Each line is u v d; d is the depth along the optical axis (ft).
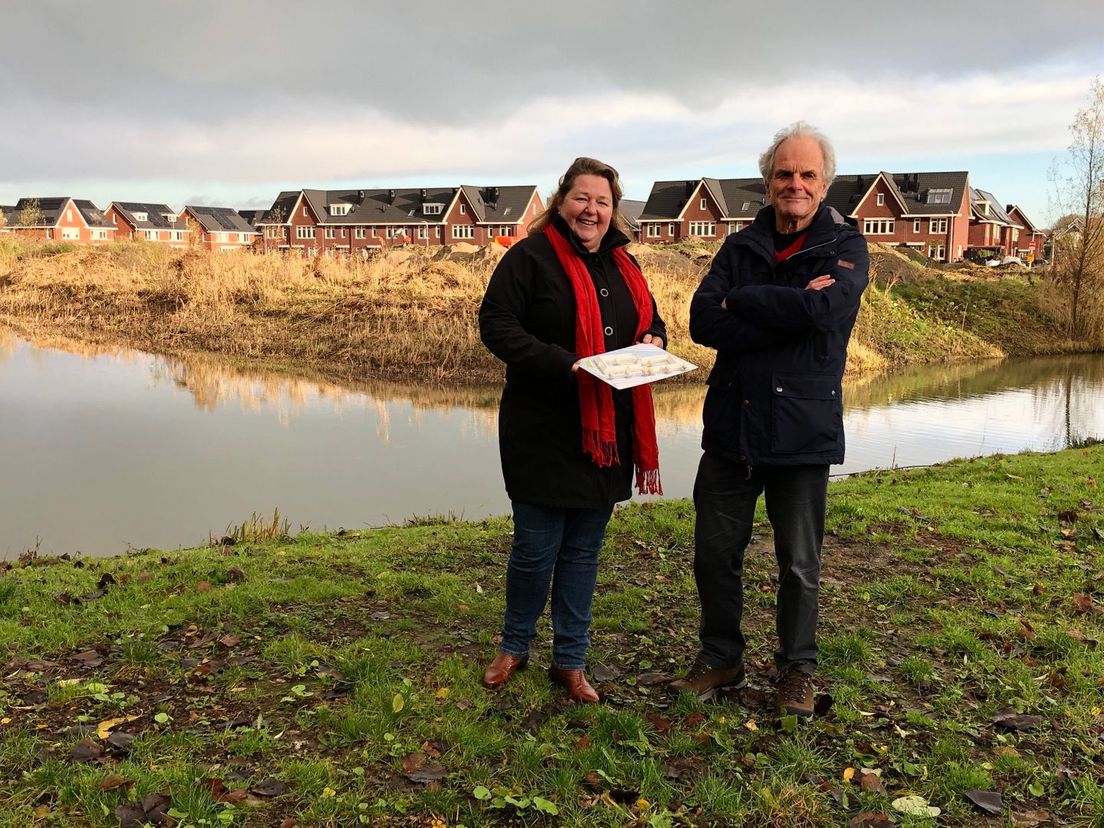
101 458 34.12
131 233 310.24
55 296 90.12
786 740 10.57
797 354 10.64
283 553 19.39
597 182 10.88
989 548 19.03
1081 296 90.53
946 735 10.85
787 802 9.36
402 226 245.45
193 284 83.51
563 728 10.85
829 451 10.78
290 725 10.78
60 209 295.69
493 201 245.04
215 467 32.91
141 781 9.27
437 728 10.71
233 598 15.38
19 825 8.57
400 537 21.35
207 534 24.73
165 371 56.80
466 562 18.58
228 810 8.93
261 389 51.19
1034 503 23.02
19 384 50.88
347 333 66.44
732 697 11.76
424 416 44.06
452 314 67.56
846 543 19.56
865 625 14.56
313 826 8.80
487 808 9.18
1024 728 10.99
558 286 10.93
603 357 10.44
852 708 11.50
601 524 11.64
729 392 11.02
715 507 11.43
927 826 8.97
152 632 13.78
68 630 13.74
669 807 9.33
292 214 254.68
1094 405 53.01
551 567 11.78
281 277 84.28
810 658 11.37
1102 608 15.15
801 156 10.50
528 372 10.68
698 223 210.79
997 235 238.68
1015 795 9.64
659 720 11.01
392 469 33.04
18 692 11.44
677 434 40.42
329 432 39.88
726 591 11.61
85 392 48.88
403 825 8.89
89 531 24.98
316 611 15.01
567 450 11.10
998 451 38.45
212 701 11.37
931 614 14.96
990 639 13.80
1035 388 61.16
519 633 12.01
